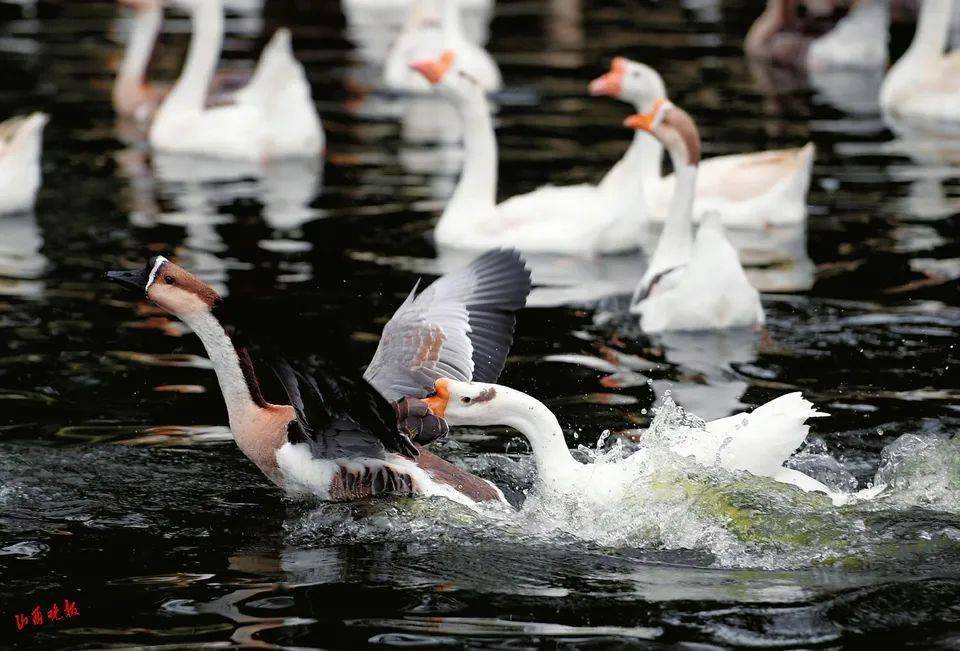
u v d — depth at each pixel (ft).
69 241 55.83
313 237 56.70
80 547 30.86
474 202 56.95
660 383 41.09
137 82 79.92
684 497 31.37
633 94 58.70
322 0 116.37
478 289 36.09
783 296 49.67
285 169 69.00
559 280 52.65
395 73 87.51
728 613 27.07
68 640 26.35
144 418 38.63
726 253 46.01
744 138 73.00
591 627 26.61
